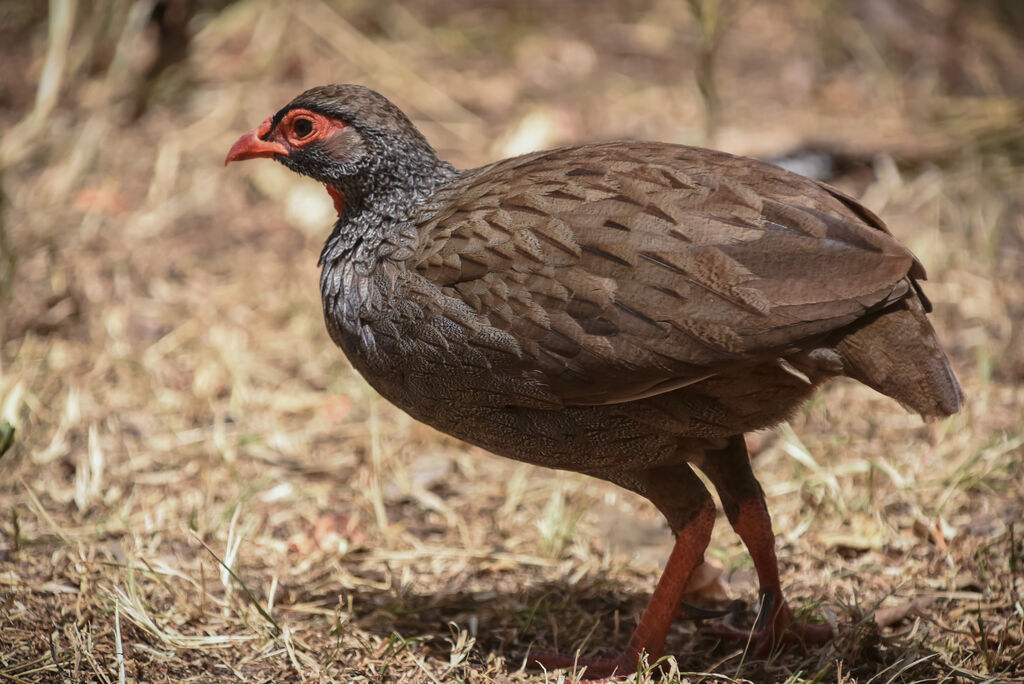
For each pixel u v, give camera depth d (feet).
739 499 25.71
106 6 55.21
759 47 60.64
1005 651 25.30
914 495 31.86
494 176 25.52
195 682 24.98
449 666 25.62
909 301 22.44
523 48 59.47
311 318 41.39
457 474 34.63
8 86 55.16
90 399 36.94
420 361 24.61
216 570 29.60
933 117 53.26
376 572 30.12
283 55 57.06
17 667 24.79
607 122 53.26
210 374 38.22
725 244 22.38
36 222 45.96
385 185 26.32
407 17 60.85
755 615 27.86
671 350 22.30
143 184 49.60
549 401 23.68
